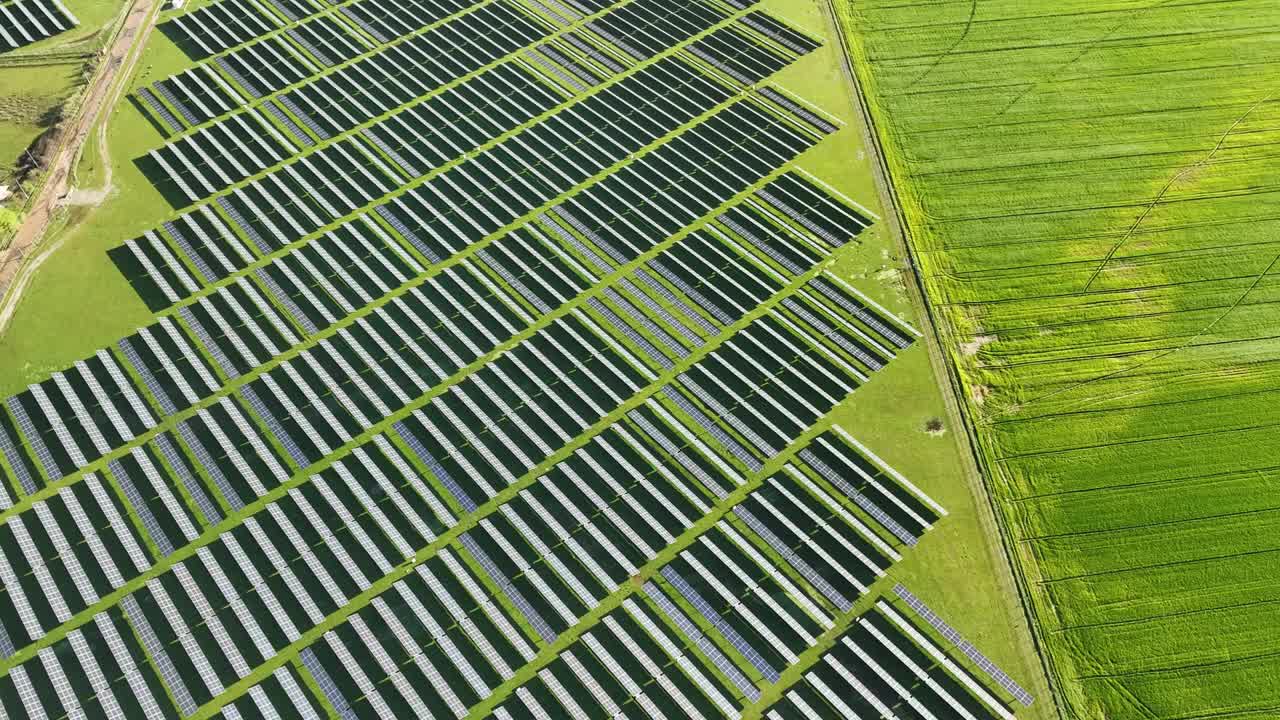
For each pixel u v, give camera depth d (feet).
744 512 193.06
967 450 203.51
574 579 183.93
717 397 211.82
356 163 264.31
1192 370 217.36
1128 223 248.93
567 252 242.78
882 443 204.33
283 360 218.18
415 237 245.65
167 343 220.02
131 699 167.94
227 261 237.86
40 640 174.09
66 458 199.41
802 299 231.91
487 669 172.76
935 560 186.60
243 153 265.13
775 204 254.88
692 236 246.47
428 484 197.36
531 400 211.41
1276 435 206.18
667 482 197.67
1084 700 169.89
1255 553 188.34
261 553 186.29
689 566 185.57
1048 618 179.83
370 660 173.27
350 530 190.19
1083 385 214.69
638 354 220.64
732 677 172.04
